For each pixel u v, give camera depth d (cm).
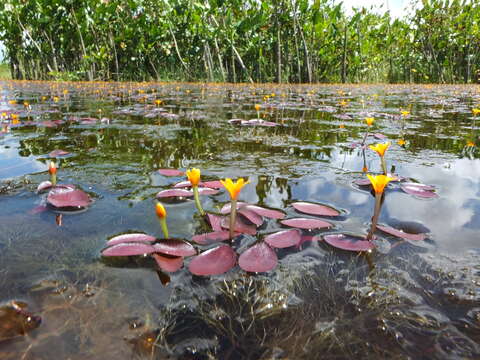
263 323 70
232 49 1231
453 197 140
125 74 1318
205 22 1149
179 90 878
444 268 90
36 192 140
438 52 1465
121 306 73
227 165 190
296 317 72
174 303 75
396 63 1548
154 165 186
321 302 77
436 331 68
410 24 1423
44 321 68
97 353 61
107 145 235
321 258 95
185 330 67
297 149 232
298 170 181
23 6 1125
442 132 299
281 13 1188
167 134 278
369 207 130
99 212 122
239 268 90
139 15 1170
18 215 118
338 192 147
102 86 1010
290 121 364
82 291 78
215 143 247
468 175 171
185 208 128
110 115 393
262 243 95
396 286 82
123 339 64
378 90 971
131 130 294
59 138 255
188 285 82
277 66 1242
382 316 72
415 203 134
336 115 416
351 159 205
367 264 92
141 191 145
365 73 1522
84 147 227
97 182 155
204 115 404
